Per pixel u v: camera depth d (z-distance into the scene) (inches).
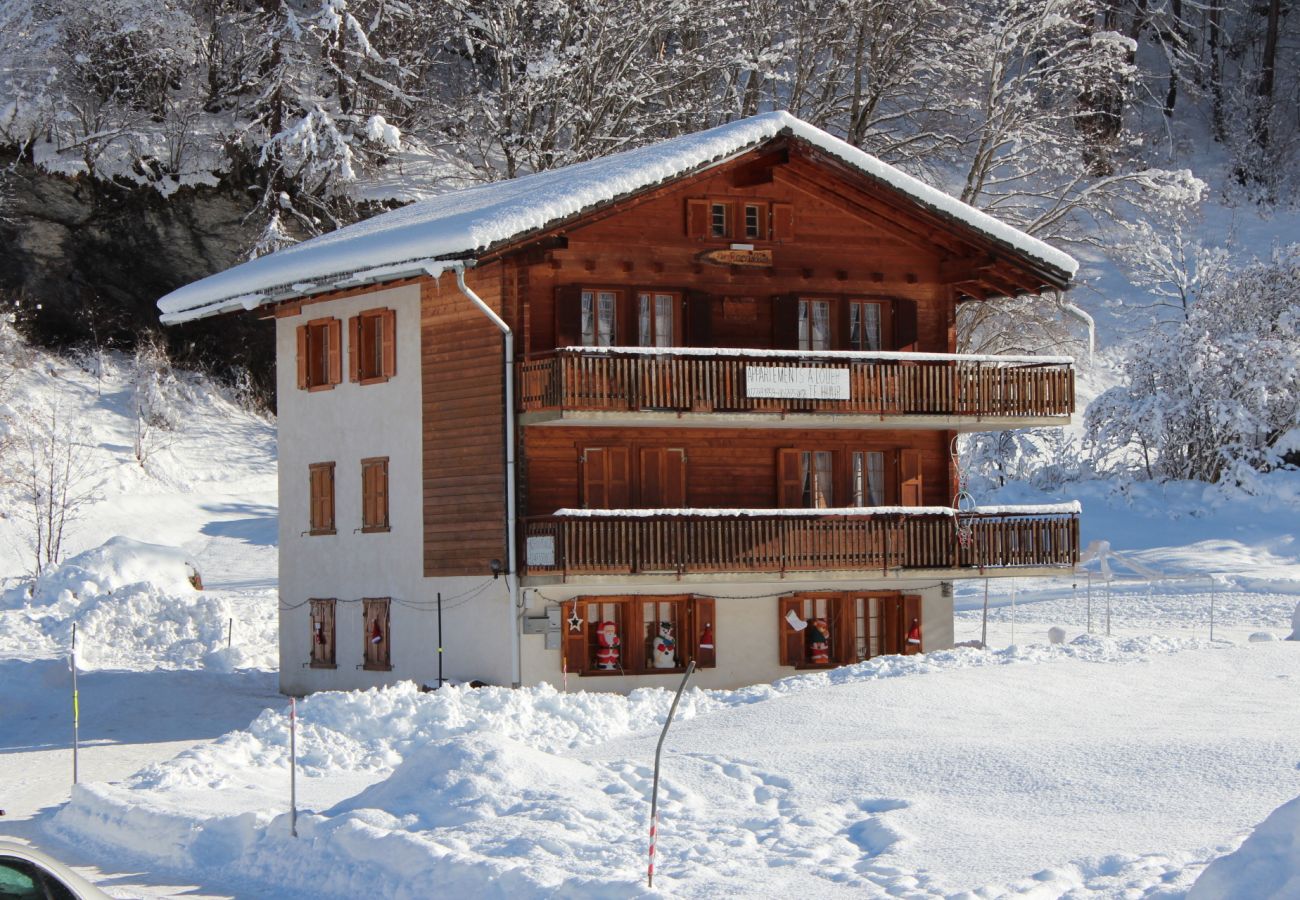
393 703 948.0
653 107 2284.7
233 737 903.7
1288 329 2172.7
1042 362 1253.1
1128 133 2316.7
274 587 1819.6
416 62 2461.9
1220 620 1519.4
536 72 2117.4
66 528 2025.1
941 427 1263.5
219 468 2268.7
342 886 555.8
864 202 1268.5
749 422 1169.4
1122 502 2107.5
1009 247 1269.7
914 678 884.6
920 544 1224.8
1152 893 446.0
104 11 2404.0
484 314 1167.0
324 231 2333.9
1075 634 1471.5
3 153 2319.1
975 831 554.3
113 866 639.1
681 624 1197.1
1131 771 628.4
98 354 2329.0
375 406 1266.0
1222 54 3174.2
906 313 1282.0
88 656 1444.4
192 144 2449.6
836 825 579.5
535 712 941.2
